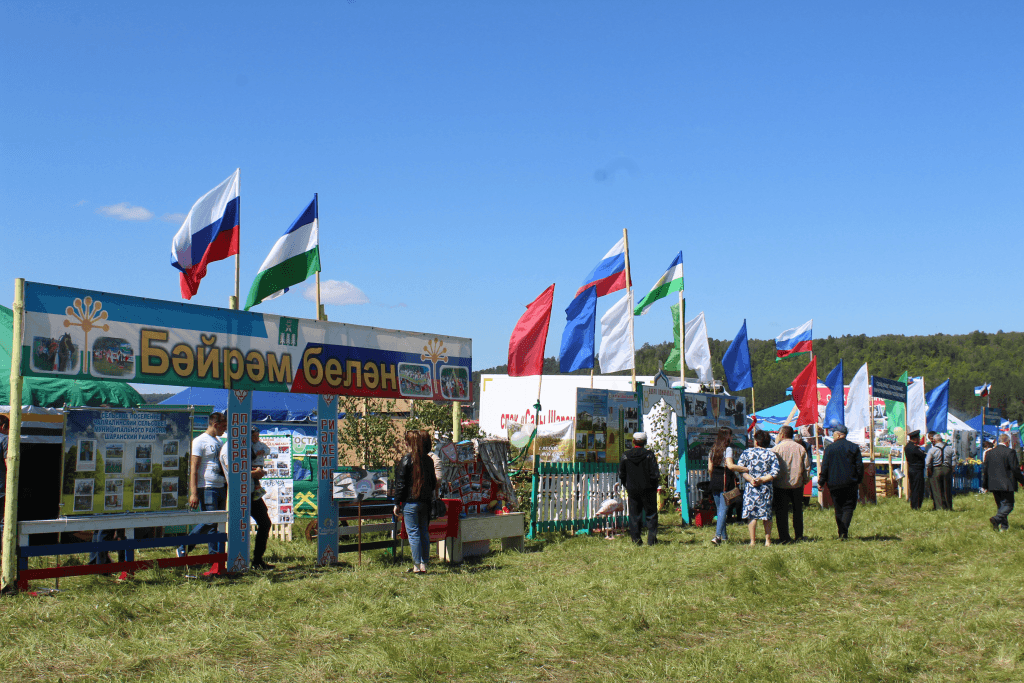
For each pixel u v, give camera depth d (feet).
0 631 22.27
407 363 39.01
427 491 33.40
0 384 41.63
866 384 69.97
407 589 29.07
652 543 41.19
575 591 28.66
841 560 34.58
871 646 21.52
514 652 21.13
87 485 30.53
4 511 28.22
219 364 32.17
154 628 23.22
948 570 33.14
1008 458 45.16
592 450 47.85
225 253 38.68
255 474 33.30
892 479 75.00
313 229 40.60
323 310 44.55
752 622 24.88
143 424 32.14
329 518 35.14
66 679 18.79
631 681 19.15
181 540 31.09
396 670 19.53
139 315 30.07
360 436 55.57
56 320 27.99
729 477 42.50
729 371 61.72
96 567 28.96
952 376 407.64
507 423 69.97
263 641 22.26
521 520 39.22
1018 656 20.17
